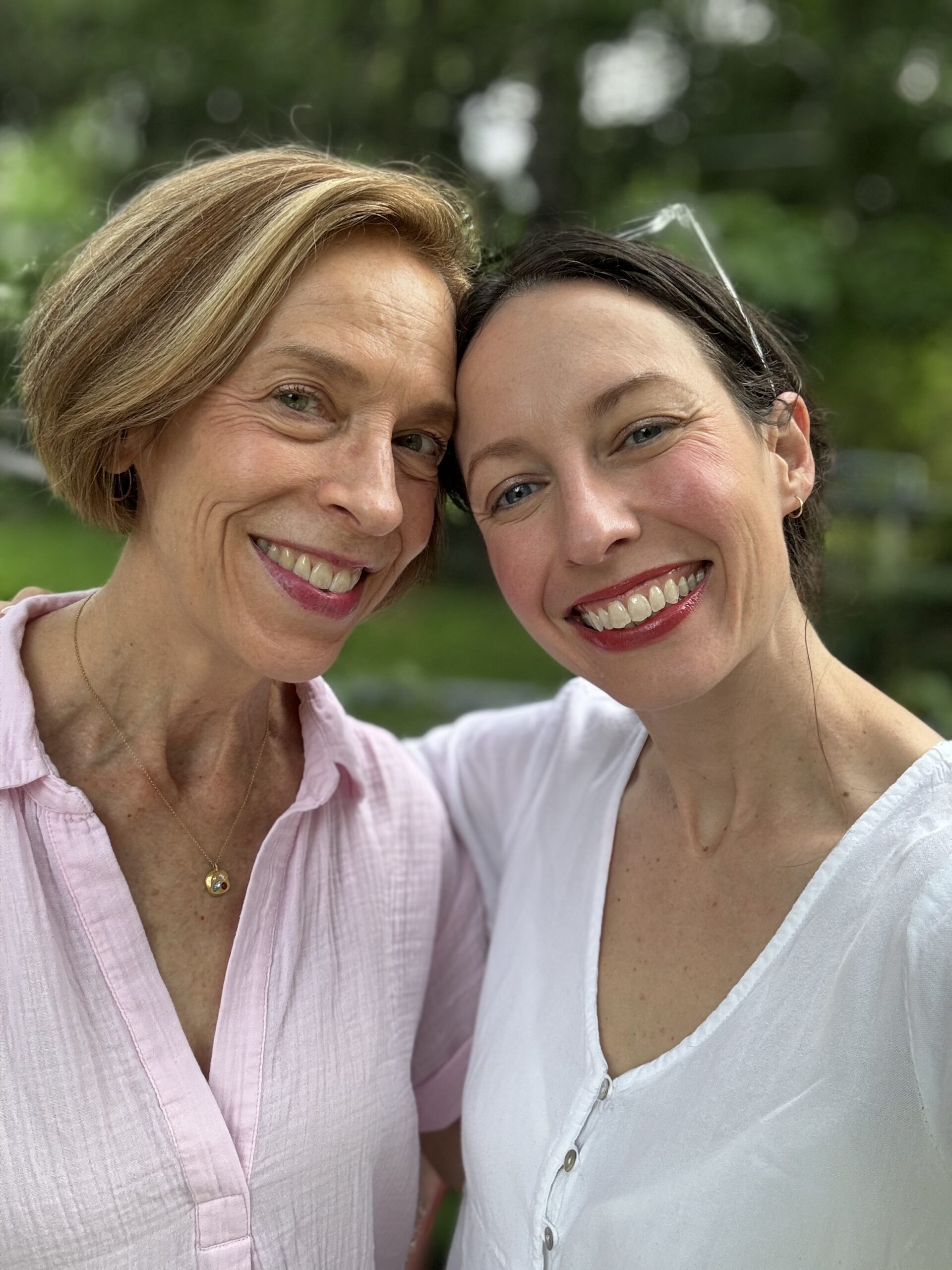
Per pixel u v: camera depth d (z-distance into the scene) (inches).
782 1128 15.5
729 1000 16.4
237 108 118.1
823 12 97.3
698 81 110.4
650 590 16.9
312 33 109.0
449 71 106.7
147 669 18.5
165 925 18.2
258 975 17.9
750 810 17.9
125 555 18.6
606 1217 16.5
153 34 118.3
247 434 16.6
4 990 16.1
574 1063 17.9
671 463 16.6
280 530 16.9
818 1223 15.1
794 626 17.7
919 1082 14.5
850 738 17.4
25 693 17.6
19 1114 15.8
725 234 78.1
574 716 22.2
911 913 14.9
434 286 18.1
